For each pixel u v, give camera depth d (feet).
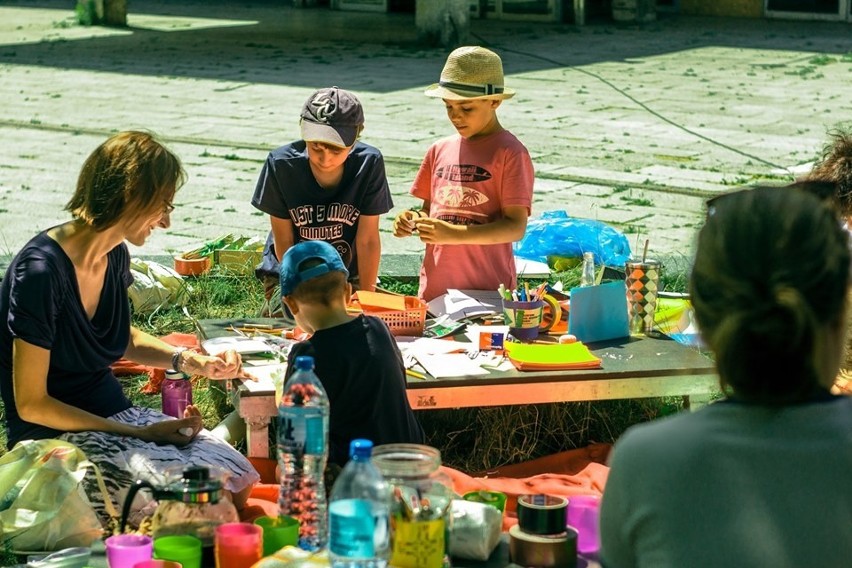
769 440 11.37
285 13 163.63
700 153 72.13
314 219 32.04
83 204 23.40
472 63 31.30
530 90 98.32
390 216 56.08
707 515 11.30
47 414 23.61
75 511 22.66
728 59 117.80
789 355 11.35
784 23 149.18
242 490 24.63
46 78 104.83
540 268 41.88
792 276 11.32
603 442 30.40
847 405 11.61
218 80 103.76
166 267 40.81
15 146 73.36
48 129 79.46
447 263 32.83
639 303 30.40
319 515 20.36
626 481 11.71
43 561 20.88
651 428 11.85
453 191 32.30
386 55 121.49
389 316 29.76
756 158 70.54
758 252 11.46
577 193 61.16
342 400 23.09
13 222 53.88
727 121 83.82
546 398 27.20
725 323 11.49
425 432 29.86
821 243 11.41
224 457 24.52
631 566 11.82
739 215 11.71
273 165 31.73
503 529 24.34
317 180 31.78
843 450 11.30
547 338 29.81
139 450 23.70
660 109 89.20
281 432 20.33
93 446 23.63
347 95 30.55
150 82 102.42
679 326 31.89
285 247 32.32
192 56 120.57
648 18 150.41
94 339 24.40
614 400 30.78
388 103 91.40
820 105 91.20
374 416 23.21
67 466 22.94
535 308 29.37
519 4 151.23
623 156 71.10
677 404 31.22
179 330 37.91
